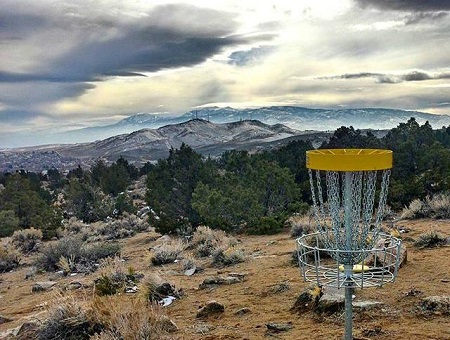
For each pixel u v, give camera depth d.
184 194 24.23
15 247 23.97
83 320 6.19
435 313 5.27
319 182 3.36
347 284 3.30
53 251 16.56
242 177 24.41
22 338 6.37
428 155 22.94
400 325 5.05
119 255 16.95
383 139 29.73
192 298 7.75
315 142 80.00
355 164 3.10
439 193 18.52
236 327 5.72
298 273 8.35
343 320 5.34
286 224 19.48
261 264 10.25
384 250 3.26
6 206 35.69
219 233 17.95
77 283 11.30
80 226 32.12
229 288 8.09
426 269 7.41
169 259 13.53
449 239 9.89
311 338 4.96
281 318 5.86
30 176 74.81
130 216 31.89
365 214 3.37
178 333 5.69
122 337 5.43
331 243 3.52
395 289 6.33
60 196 58.22
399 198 19.98
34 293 11.75
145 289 7.98
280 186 22.00
